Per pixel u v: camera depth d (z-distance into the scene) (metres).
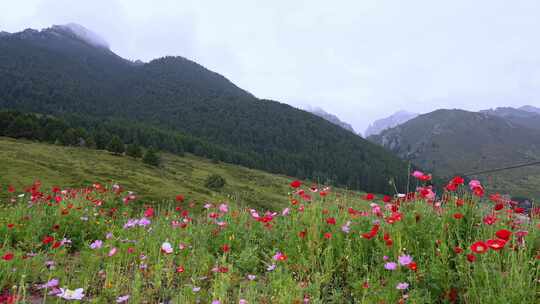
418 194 4.08
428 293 2.72
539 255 2.71
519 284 2.37
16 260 3.63
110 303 2.98
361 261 3.62
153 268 3.54
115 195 8.30
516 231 3.36
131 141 136.00
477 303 2.49
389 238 3.47
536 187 145.25
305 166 165.00
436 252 3.18
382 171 161.75
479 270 2.71
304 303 2.76
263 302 2.86
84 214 6.56
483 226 3.46
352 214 4.63
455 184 3.96
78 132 109.06
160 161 106.94
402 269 3.15
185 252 4.03
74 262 4.26
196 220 5.89
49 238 4.41
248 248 4.21
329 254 3.61
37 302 2.96
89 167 67.94
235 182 94.06
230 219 5.52
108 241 4.27
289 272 3.58
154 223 5.60
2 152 66.31
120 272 3.61
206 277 3.48
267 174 132.38
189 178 88.06
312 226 4.24
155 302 3.01
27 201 7.29
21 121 101.25
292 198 5.24
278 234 4.90
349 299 3.11
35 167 52.59
